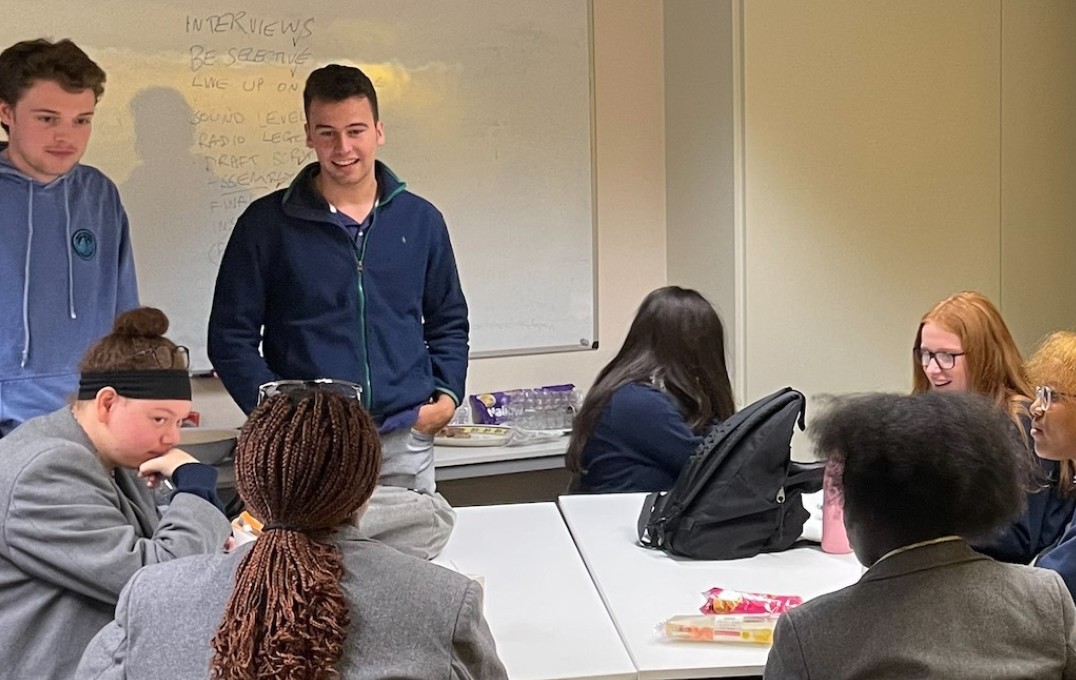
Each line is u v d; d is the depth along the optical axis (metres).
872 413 1.34
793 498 2.27
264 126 3.32
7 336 2.41
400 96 3.49
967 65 3.71
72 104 2.36
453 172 3.59
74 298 2.49
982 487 1.29
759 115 3.46
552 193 3.74
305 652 1.12
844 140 3.58
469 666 1.21
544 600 2.02
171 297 3.26
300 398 1.22
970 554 1.33
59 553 1.55
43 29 3.02
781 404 2.22
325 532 1.21
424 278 2.79
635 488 2.64
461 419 3.64
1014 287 3.87
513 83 3.64
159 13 3.15
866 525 1.34
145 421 1.65
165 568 1.26
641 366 2.61
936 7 3.64
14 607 1.58
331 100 2.56
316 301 2.65
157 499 2.01
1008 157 3.80
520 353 3.76
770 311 3.57
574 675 1.68
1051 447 1.95
